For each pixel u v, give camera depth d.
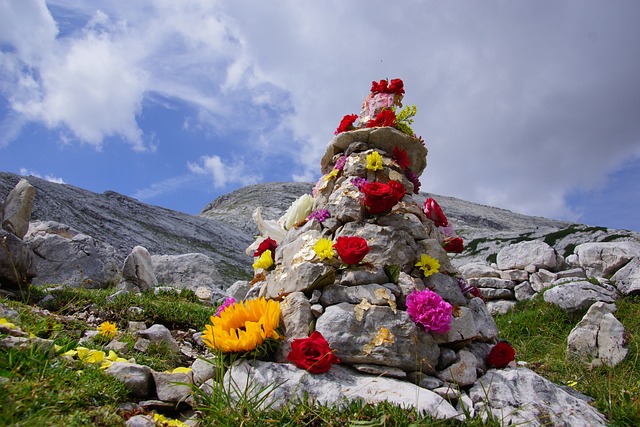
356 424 2.95
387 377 3.57
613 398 4.23
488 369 4.06
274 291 4.30
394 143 4.97
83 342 4.77
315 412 3.09
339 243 3.96
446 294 4.18
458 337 3.90
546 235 17.03
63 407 2.86
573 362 7.39
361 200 4.39
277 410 3.18
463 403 3.34
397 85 5.41
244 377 3.47
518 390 3.64
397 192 4.32
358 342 3.63
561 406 3.53
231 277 23.33
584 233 15.88
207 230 31.48
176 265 13.77
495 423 3.19
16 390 2.78
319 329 3.71
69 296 7.39
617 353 7.33
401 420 2.98
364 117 5.48
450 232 5.11
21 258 7.21
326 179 4.98
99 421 2.85
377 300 3.79
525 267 11.80
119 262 11.70
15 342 3.33
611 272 10.85
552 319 9.74
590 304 9.59
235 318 3.78
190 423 3.24
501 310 11.11
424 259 4.21
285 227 5.48
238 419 3.07
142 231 24.48
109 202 27.86
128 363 3.65
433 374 3.74
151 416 3.19
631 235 14.70
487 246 18.45
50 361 3.33
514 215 60.09
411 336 3.67
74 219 21.41
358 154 4.88
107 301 7.54
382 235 4.17
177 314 7.36
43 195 22.22
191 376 3.66
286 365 3.55
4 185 20.88
